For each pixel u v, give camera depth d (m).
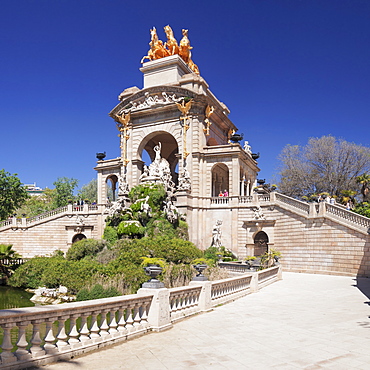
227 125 55.88
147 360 9.48
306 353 10.12
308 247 35.53
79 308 10.00
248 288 22.47
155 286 13.05
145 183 44.84
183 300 15.41
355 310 16.56
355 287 24.59
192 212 44.81
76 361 9.29
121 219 43.78
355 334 12.16
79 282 31.62
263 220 40.50
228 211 44.25
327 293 22.17
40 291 33.53
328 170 62.75
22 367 8.42
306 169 66.19
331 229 33.44
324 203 34.47
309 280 29.05
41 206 89.75
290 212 38.06
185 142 46.19
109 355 9.86
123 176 50.31
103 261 36.91
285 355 9.95
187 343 11.14
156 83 52.41
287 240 38.16
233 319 14.77
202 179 46.00
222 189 57.66
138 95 49.81
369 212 37.59
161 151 59.91
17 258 44.50
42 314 9.06
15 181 62.91
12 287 37.94
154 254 34.03
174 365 9.12
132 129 50.81
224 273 32.00
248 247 42.03
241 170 49.47
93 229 52.88
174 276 29.78
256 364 9.22
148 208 41.97
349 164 61.97
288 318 14.94
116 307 11.30
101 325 10.97
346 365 9.11
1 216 62.22
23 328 8.68
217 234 43.50
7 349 8.30
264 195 41.72
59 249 53.59
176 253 34.53
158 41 54.25
